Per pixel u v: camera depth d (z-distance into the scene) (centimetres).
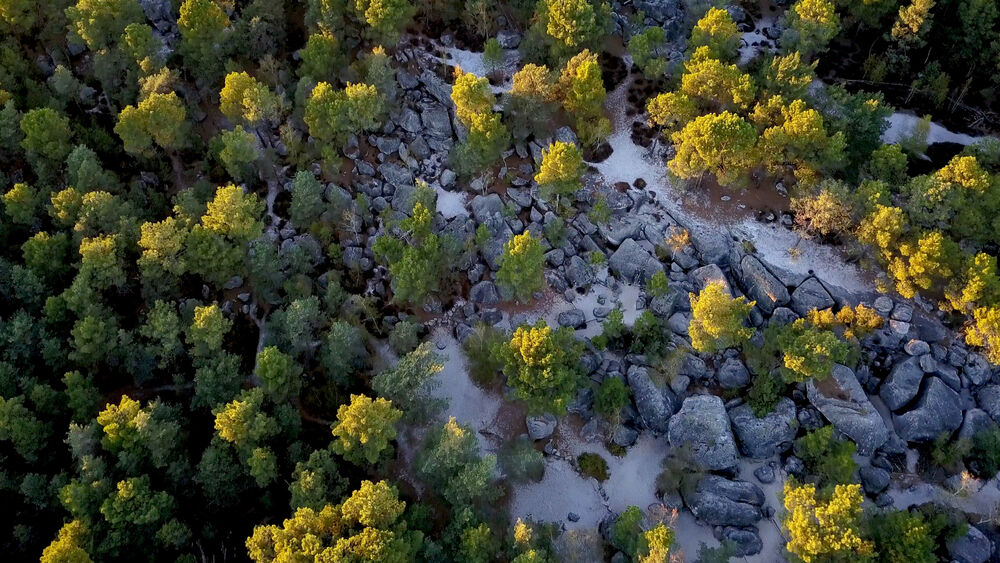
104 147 9600
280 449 7812
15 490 7325
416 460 7962
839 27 10256
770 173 9306
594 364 8675
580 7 9456
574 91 9306
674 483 8000
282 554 6103
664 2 11238
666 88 10388
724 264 9356
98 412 7700
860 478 8119
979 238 8612
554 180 8962
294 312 8000
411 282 8469
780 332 8400
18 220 8581
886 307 8825
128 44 9562
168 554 7188
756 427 8200
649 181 9900
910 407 8419
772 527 7938
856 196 8575
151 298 8469
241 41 10169
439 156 10156
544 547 7306
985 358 8569
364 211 9538
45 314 8262
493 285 9225
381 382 7712
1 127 8938
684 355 8644
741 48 11056
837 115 9394
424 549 6981
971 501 8031
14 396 7569
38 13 10275
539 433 8338
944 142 10300
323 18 10081
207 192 9475
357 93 9144
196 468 7488
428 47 10850
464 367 8862
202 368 7844
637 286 9312
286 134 9562
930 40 10881
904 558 7038
